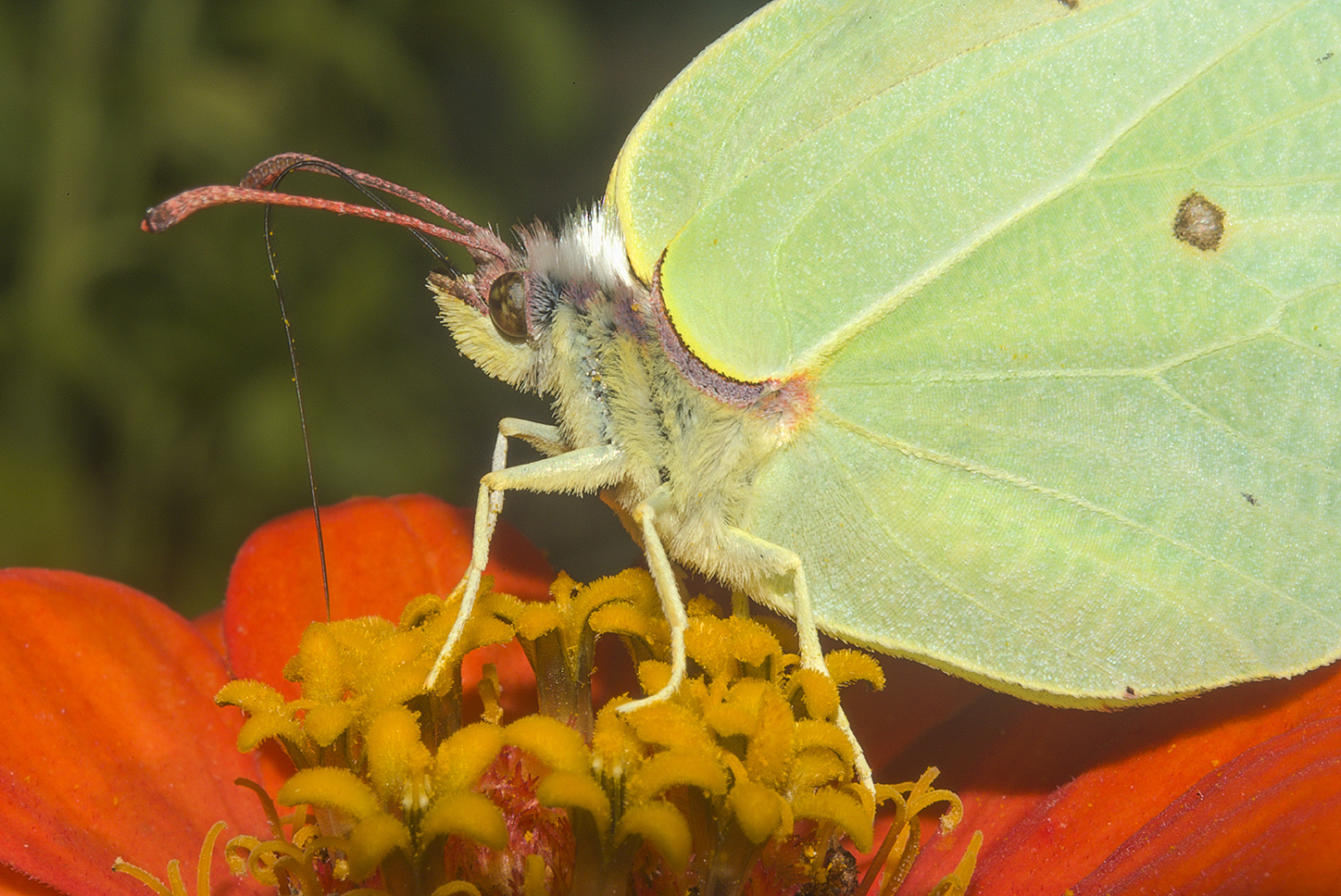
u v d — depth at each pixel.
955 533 0.13
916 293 0.13
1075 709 0.13
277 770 0.13
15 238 0.18
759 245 0.13
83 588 0.13
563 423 0.13
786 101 0.13
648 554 0.13
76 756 0.13
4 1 0.18
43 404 0.18
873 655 0.14
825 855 0.13
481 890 0.13
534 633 0.13
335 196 0.20
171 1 0.19
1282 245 0.13
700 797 0.13
